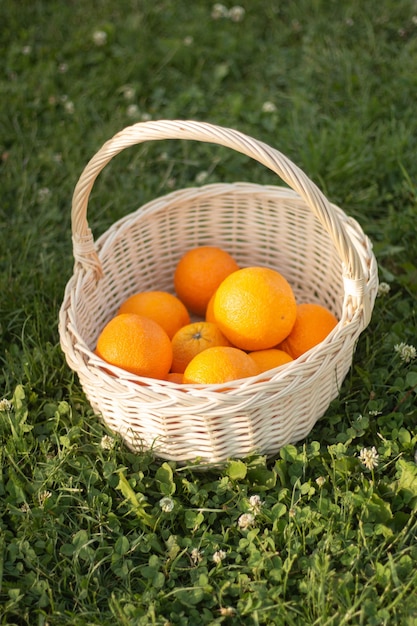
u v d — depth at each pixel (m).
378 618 1.00
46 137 1.62
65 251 1.44
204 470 1.13
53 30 1.80
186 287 1.29
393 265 1.39
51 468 1.13
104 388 1.08
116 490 1.13
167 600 1.04
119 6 1.86
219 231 1.35
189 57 1.74
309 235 1.30
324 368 1.08
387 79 1.66
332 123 1.59
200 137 1.05
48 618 1.03
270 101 1.66
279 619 1.01
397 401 1.19
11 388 1.25
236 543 1.08
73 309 1.16
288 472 1.12
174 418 1.07
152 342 1.13
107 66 1.73
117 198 1.49
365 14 1.78
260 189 1.30
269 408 1.08
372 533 1.06
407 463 1.09
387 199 1.47
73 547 1.08
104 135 1.60
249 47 1.76
